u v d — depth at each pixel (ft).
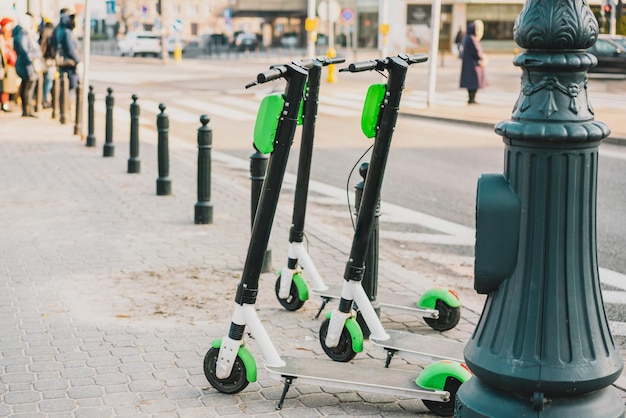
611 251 30.25
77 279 25.41
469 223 35.47
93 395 17.08
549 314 11.44
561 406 11.48
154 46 212.64
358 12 217.36
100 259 27.76
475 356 11.87
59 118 68.85
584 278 11.64
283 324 21.70
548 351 11.38
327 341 18.88
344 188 43.57
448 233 33.68
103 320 21.75
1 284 24.81
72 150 53.01
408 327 21.71
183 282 25.21
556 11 11.17
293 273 22.44
